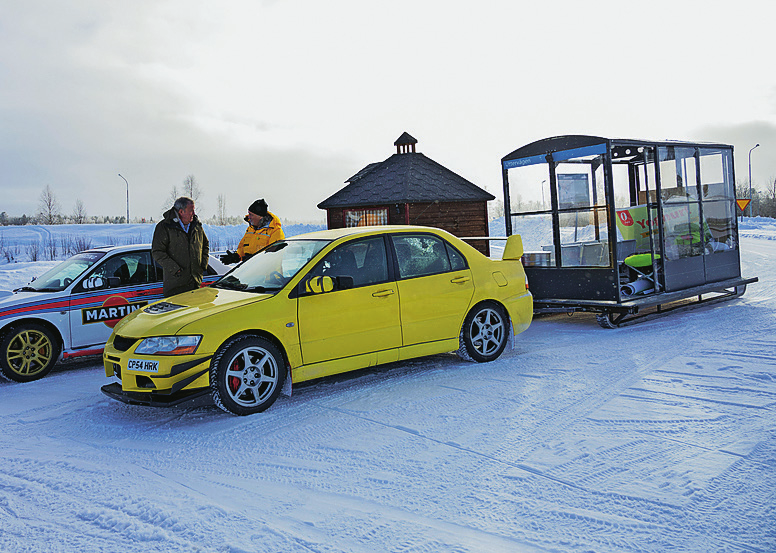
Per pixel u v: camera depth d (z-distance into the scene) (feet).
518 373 20.53
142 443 15.35
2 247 109.40
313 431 15.64
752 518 10.07
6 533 10.57
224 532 10.27
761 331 25.11
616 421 15.16
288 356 18.02
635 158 33.04
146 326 17.31
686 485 11.37
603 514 10.39
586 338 26.23
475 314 22.12
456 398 17.90
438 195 64.49
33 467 13.85
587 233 29.48
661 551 9.15
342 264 19.61
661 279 30.45
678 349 22.80
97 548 9.91
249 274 20.63
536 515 10.46
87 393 20.99
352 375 21.43
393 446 14.25
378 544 9.67
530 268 31.94
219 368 16.83
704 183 33.01
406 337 20.39
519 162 32.07
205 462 13.83
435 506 11.01
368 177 68.69
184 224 22.94
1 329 22.95
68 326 24.06
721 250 34.06
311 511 11.03
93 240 133.49
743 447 13.10
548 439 14.16
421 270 21.16
